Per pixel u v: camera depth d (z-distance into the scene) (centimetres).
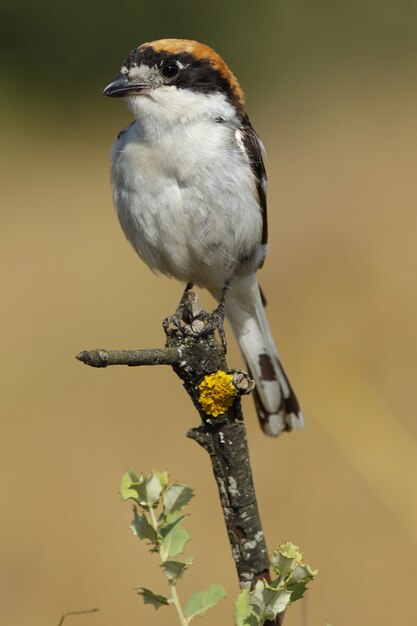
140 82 751
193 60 755
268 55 2527
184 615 415
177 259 777
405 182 1602
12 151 2314
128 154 745
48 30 2512
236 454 468
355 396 1050
